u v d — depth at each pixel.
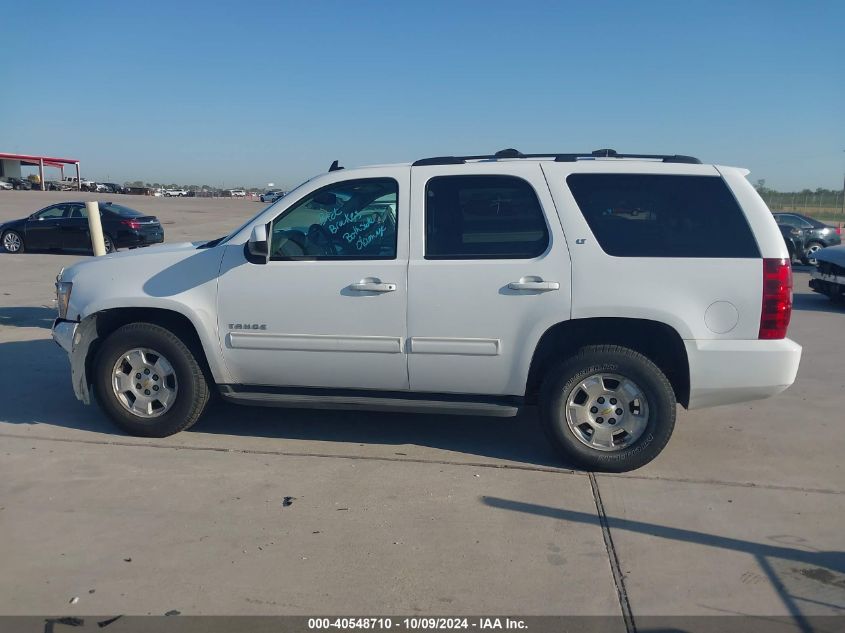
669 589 3.79
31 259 20.28
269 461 5.43
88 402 5.97
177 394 5.74
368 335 5.33
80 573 3.89
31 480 5.02
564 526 4.45
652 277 5.01
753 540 4.30
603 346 5.19
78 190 80.50
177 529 4.37
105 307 5.68
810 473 5.30
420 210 5.30
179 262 5.68
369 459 5.50
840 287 12.66
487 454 5.64
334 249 5.45
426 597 3.71
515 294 5.12
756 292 4.97
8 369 7.82
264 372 5.58
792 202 45.09
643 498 4.85
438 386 5.37
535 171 5.24
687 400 5.17
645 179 5.17
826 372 8.21
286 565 3.99
